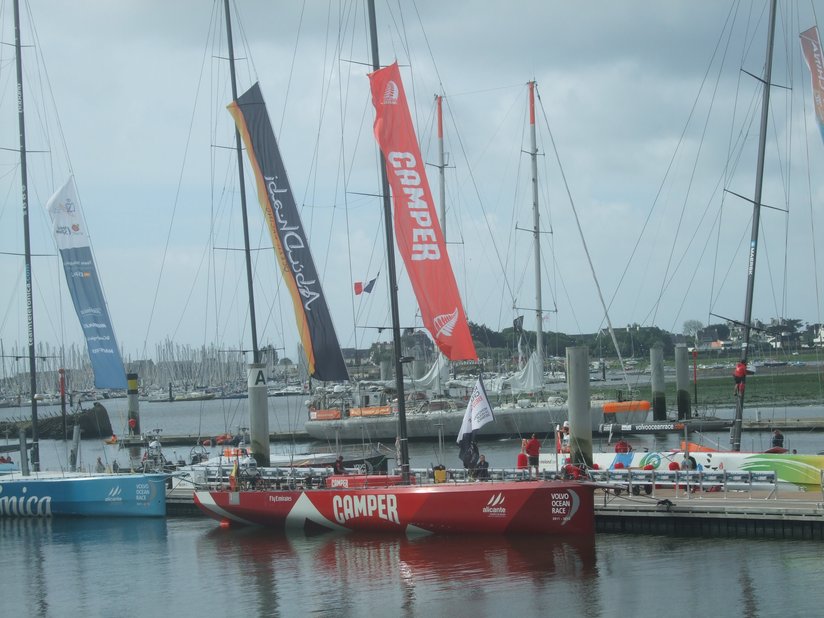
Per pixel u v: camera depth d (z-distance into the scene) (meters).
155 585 27.50
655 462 35.78
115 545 33.28
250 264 44.06
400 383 33.16
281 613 24.03
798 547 27.66
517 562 27.41
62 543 34.03
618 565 26.66
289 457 46.47
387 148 32.97
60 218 46.59
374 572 27.20
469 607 23.59
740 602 23.05
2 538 35.31
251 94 41.25
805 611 22.22
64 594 27.08
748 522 29.22
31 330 45.75
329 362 40.94
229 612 24.41
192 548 32.03
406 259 33.03
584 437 35.56
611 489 33.19
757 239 38.22
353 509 32.28
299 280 40.94
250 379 42.94
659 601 23.39
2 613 25.45
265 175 41.16
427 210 33.06
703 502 30.91
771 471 33.28
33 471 44.38
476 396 32.69
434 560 28.11
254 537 33.19
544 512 29.75
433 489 31.00
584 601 23.62
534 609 23.20
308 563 28.80
